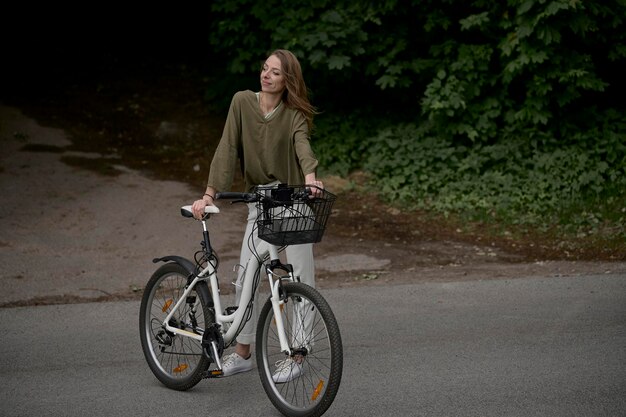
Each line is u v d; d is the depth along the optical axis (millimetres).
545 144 10523
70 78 14094
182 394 4699
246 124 4711
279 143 4695
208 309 4590
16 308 6637
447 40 11000
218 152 4734
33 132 12117
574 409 4332
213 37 11789
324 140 11492
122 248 8633
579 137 10414
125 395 4680
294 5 11141
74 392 4734
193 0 15445
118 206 9852
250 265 4465
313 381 4391
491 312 6332
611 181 9992
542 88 10055
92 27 15461
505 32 10680
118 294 7199
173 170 11383
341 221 9828
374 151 11109
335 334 3990
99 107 13250
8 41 14836
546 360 5145
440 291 7016
